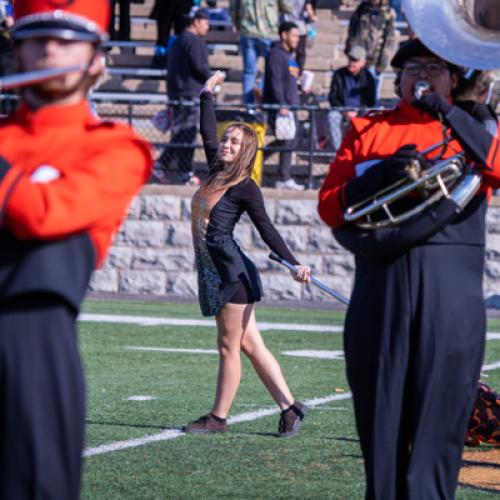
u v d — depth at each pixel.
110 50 60.22
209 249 20.36
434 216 11.68
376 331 12.13
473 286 12.17
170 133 46.66
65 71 8.77
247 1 50.56
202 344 33.38
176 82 46.44
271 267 46.69
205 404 23.98
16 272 8.70
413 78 12.38
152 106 50.41
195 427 20.92
